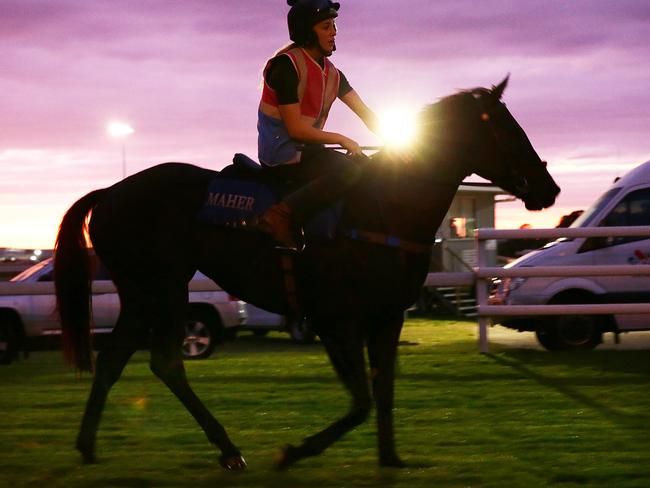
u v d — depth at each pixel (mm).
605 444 6426
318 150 5945
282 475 5664
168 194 6309
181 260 6266
